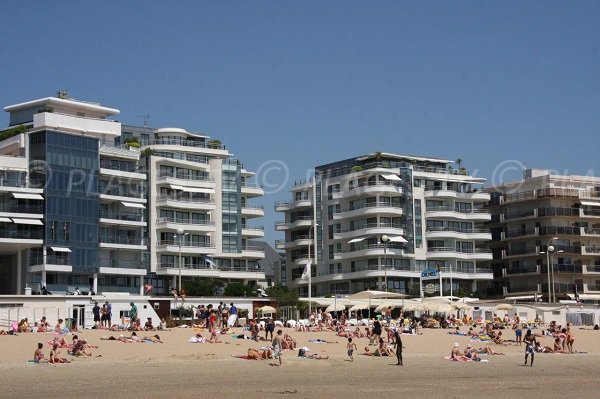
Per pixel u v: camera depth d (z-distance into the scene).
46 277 118.50
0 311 97.88
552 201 156.75
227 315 91.38
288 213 165.00
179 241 133.00
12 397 46.16
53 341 67.44
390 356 73.69
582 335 101.12
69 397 46.19
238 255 146.75
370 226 151.25
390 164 156.62
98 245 123.50
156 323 112.88
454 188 159.75
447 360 72.31
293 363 66.00
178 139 152.12
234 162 149.12
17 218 116.12
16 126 132.25
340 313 126.50
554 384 56.34
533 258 156.62
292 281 162.12
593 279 158.00
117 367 61.00
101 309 94.62
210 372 59.12
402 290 152.12
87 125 130.38
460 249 157.25
